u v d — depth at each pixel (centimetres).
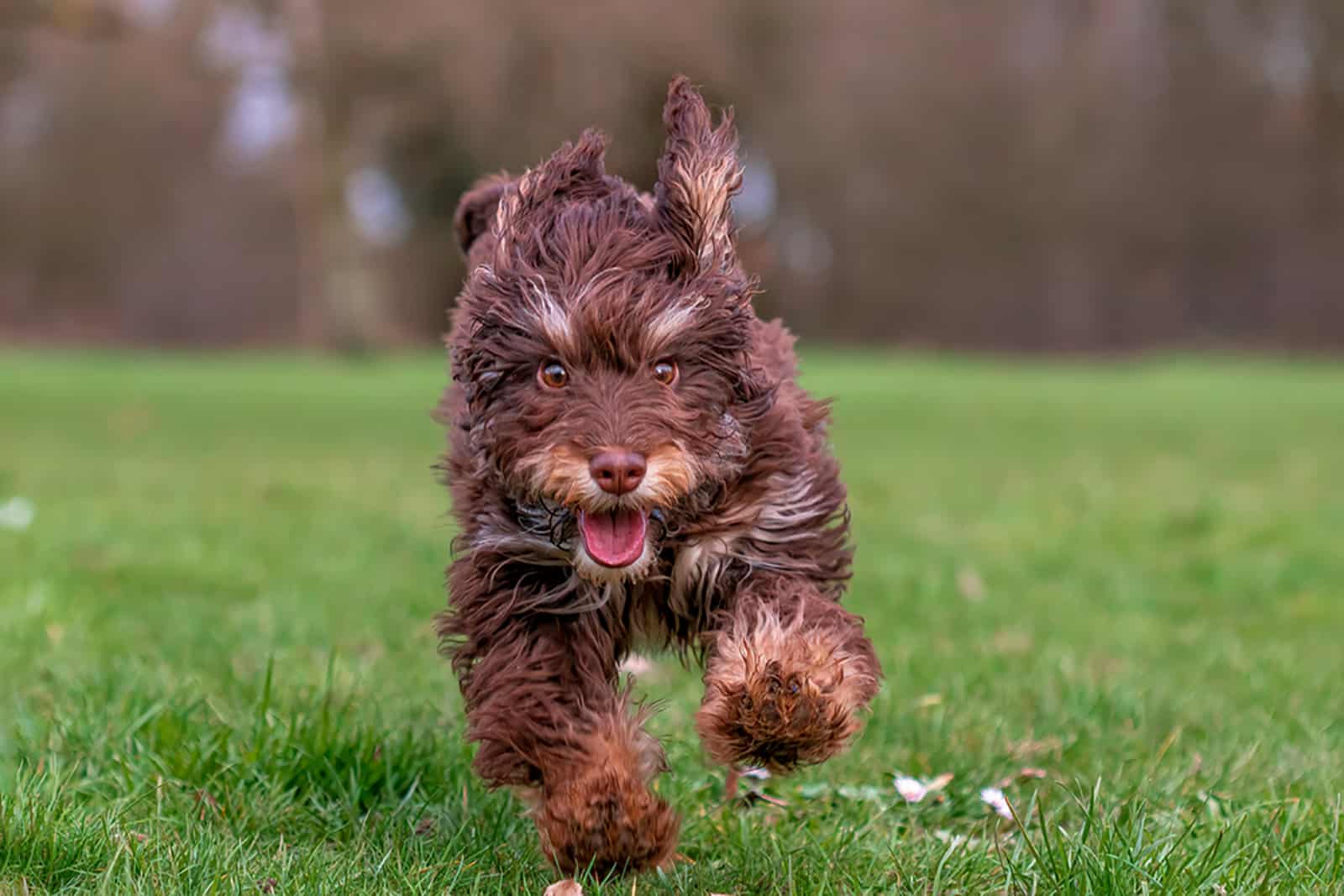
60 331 5072
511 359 367
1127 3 4847
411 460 1564
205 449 1645
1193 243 4912
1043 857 377
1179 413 2439
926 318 5175
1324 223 4812
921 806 455
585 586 389
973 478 1419
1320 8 4672
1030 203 4944
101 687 526
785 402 411
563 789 361
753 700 351
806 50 3834
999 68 4894
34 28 2133
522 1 2920
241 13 3369
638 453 350
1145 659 664
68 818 389
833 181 4831
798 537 398
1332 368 4234
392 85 3431
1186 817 439
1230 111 4831
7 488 1191
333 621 691
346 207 3866
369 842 405
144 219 5072
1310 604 795
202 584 782
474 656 398
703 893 383
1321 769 480
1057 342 5062
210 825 407
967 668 610
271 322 5141
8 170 4881
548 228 378
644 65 2975
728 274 380
